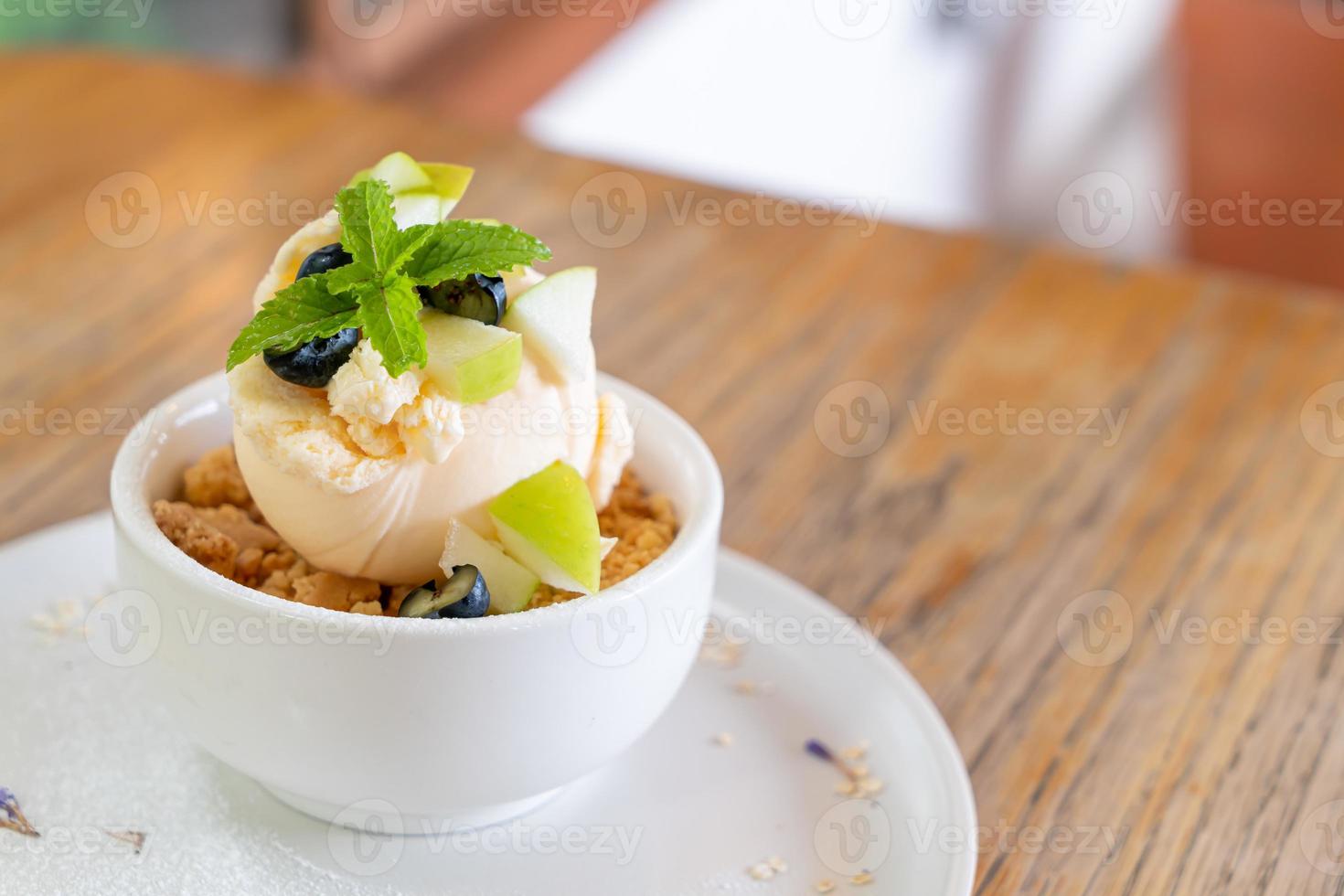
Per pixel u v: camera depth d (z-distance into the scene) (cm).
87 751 54
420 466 51
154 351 68
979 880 53
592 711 51
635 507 55
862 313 74
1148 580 63
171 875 51
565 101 183
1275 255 112
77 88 86
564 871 52
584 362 52
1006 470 67
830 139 183
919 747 55
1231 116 111
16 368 67
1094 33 194
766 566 62
